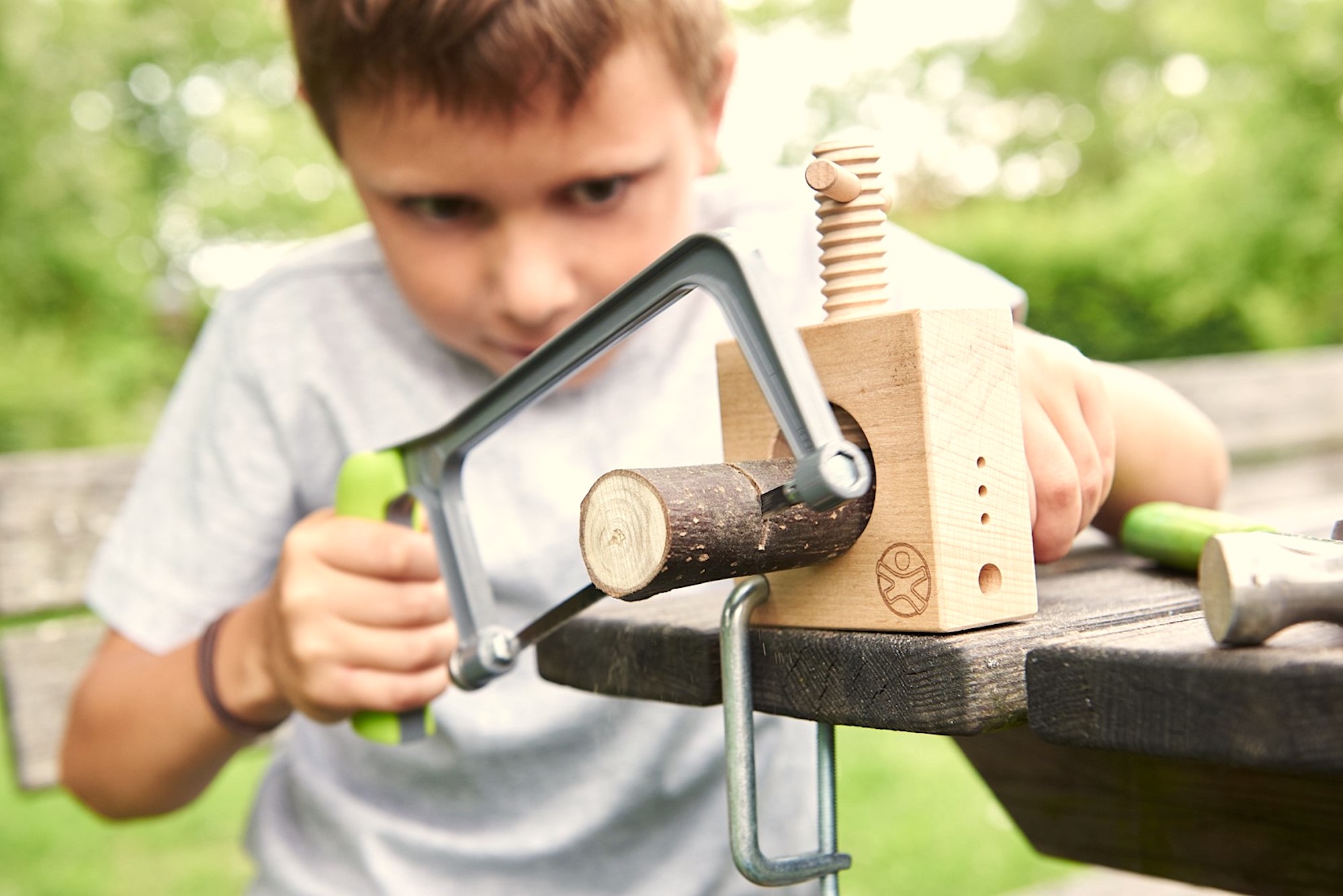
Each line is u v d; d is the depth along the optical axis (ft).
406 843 3.71
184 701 3.37
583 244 2.91
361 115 2.85
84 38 26.86
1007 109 54.44
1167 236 25.14
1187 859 2.54
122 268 26.81
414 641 2.72
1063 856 2.83
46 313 26.17
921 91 50.03
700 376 3.90
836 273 1.97
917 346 1.83
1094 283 25.66
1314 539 1.57
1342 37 24.32
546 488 3.77
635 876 3.76
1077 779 2.72
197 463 3.96
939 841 7.99
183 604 3.79
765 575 1.96
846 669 1.84
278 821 3.95
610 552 1.73
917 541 1.84
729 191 4.18
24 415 23.90
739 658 1.87
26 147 25.89
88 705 3.67
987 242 26.02
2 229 25.58
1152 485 2.80
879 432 1.88
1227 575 1.46
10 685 5.13
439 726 3.72
